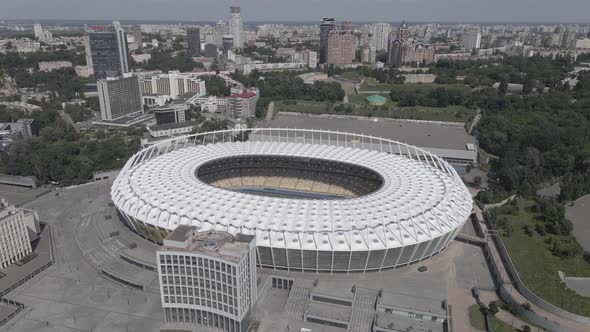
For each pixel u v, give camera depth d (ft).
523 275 616.39
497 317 545.85
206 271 479.00
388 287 568.41
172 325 518.37
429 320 524.11
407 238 577.02
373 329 510.99
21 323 524.93
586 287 600.39
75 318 533.55
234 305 482.28
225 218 593.01
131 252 645.92
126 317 535.60
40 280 611.47
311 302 552.00
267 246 558.56
